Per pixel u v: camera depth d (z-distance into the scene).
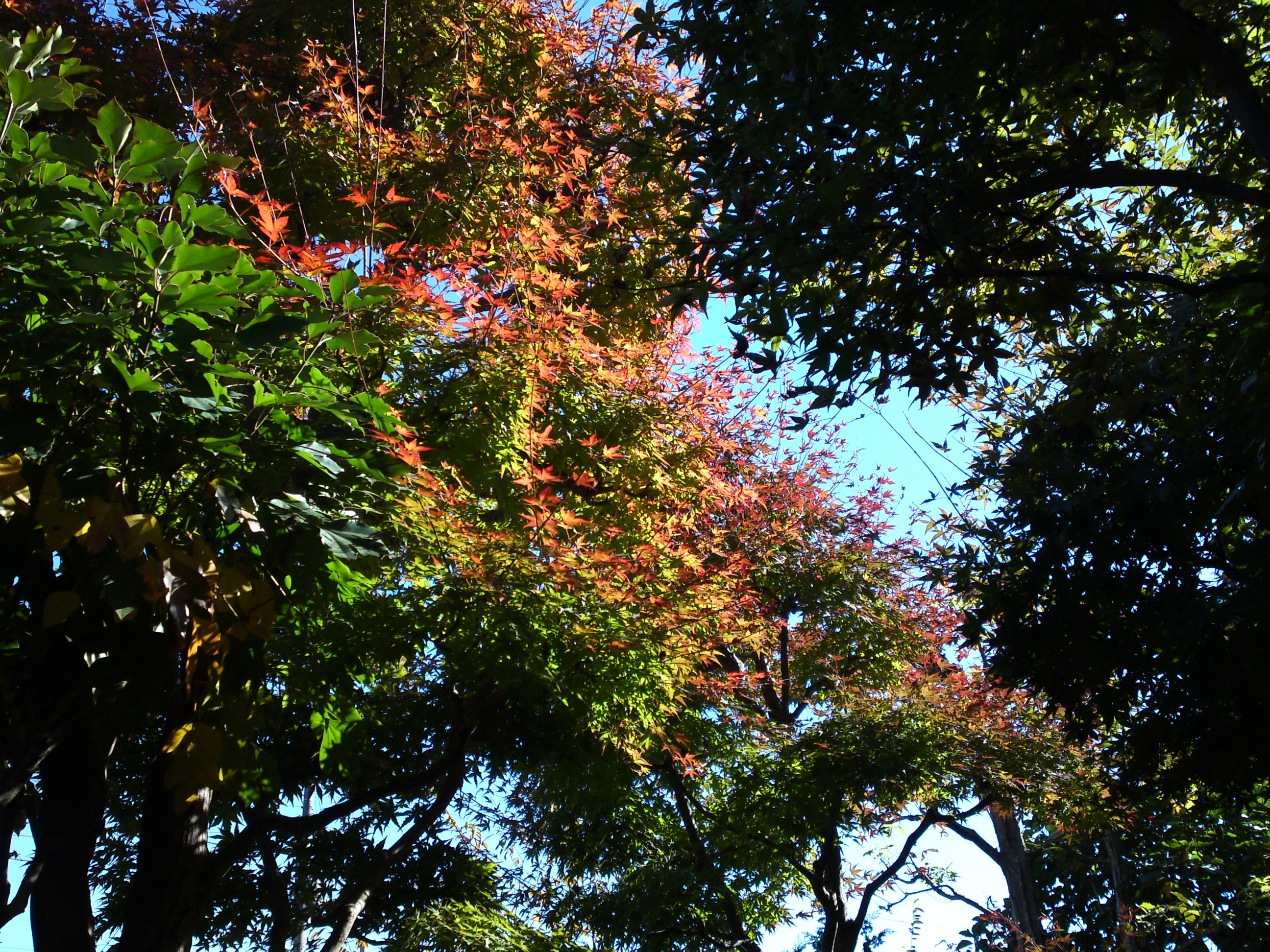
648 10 6.30
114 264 3.63
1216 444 6.88
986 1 4.92
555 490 8.23
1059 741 12.98
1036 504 7.85
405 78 10.66
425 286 6.89
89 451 4.36
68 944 5.32
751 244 5.79
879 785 12.25
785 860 14.08
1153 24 5.09
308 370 4.60
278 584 4.56
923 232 5.53
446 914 9.40
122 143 3.91
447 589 6.50
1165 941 15.56
